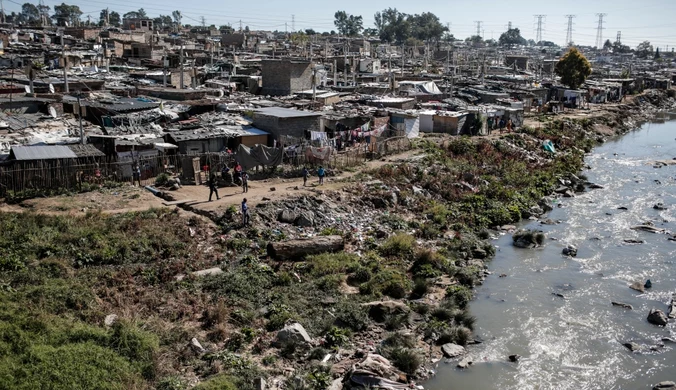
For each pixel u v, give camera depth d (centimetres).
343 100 7256
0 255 2722
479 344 2550
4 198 3559
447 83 10056
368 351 2358
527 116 8638
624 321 2794
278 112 5200
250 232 3366
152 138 4472
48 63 8400
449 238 3797
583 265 3497
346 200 4059
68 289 2469
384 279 2973
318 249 3247
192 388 1952
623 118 10081
